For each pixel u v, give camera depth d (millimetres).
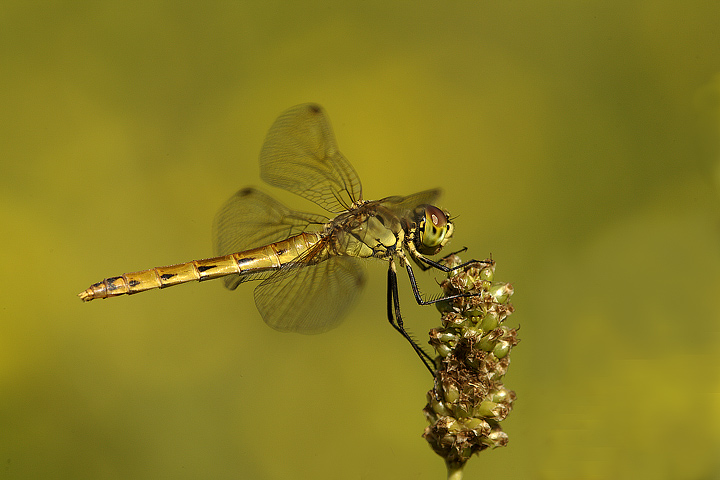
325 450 675
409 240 645
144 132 695
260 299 645
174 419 678
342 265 646
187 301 682
